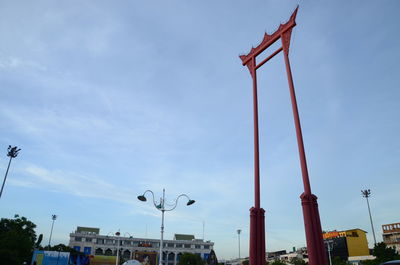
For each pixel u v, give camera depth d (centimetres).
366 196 6194
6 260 4850
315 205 1457
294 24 1942
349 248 8050
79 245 10894
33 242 6056
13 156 4947
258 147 1905
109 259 8469
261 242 1639
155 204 2923
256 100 2075
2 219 5809
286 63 1895
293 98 1764
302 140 1628
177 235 12912
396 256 4891
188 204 2931
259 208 1722
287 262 9881
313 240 1368
